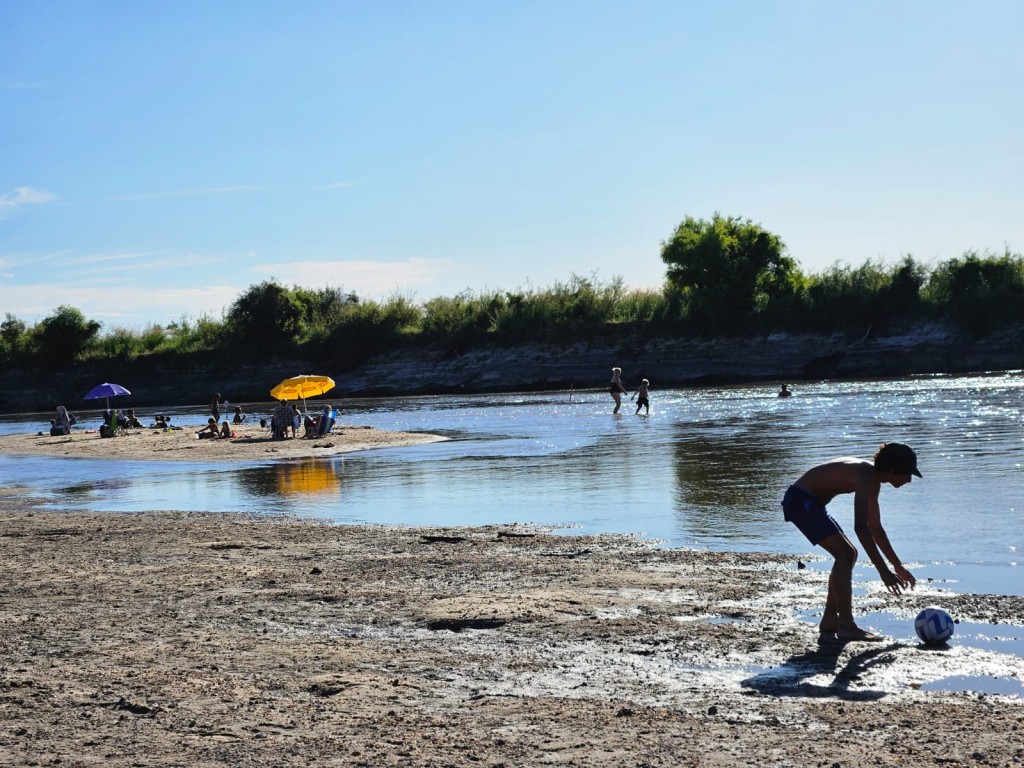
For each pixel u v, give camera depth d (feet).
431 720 21.88
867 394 168.55
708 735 20.53
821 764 18.60
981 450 76.23
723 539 45.75
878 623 29.86
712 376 275.39
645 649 27.91
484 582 37.81
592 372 287.07
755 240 290.35
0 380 342.44
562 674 25.77
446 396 265.95
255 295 336.08
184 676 25.85
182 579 40.29
